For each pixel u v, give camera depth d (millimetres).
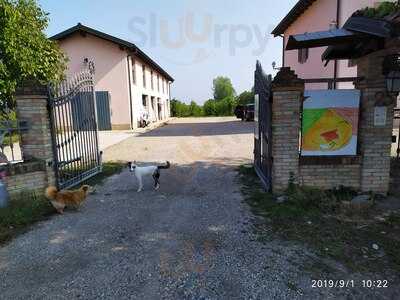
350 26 4836
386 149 5219
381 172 5281
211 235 4008
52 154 5863
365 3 12422
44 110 5641
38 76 13586
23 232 4211
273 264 3275
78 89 6867
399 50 4770
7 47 12156
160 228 4270
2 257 3549
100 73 20188
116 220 4590
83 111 7090
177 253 3553
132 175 7410
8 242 3916
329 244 3676
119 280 3049
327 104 5223
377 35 4430
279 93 5109
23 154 5660
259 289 2867
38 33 13633
